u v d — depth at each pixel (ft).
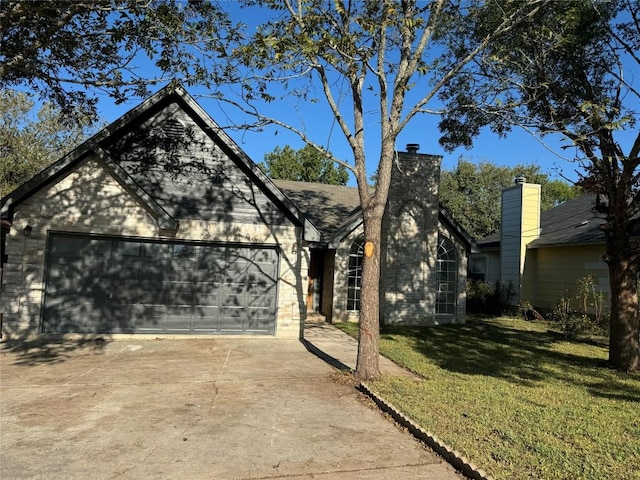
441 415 19.31
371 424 18.95
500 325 53.47
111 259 38.09
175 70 28.73
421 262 52.49
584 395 23.81
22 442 16.28
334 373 27.58
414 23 21.95
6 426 17.83
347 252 51.85
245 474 14.14
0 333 35.68
